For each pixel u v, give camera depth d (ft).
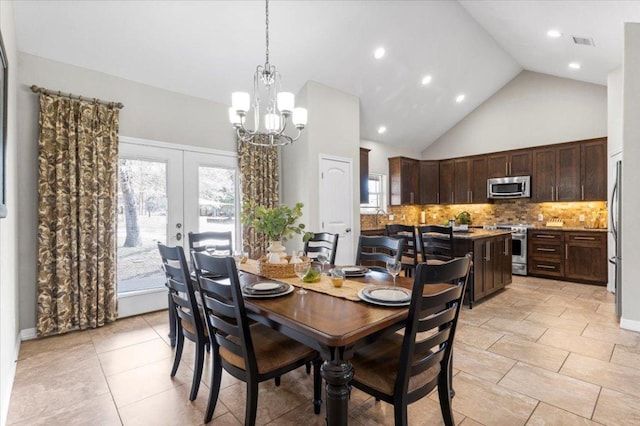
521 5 12.17
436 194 23.20
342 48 13.53
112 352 8.96
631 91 10.09
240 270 8.27
